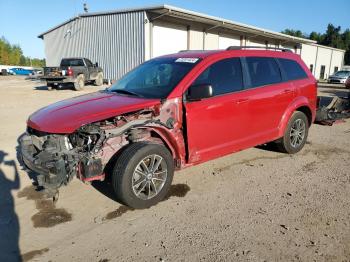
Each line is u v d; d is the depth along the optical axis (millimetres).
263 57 5355
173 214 3793
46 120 3756
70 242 3252
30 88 20422
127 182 3688
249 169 5242
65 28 26531
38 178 3520
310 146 6637
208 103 4363
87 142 3619
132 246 3186
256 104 4992
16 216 3730
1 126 8172
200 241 3264
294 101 5699
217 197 4234
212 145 4562
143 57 21719
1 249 3129
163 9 19922
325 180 4820
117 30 22719
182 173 5039
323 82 38156
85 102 4203
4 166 5230
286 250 3115
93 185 4555
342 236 3354
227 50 4902
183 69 4441
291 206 3992
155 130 3998
